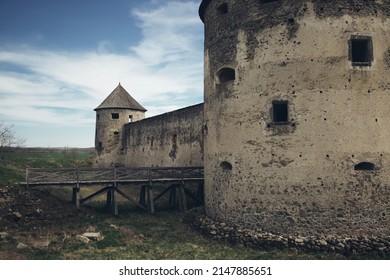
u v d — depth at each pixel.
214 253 10.30
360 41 10.66
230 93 11.88
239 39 11.73
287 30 10.85
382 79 10.52
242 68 11.57
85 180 15.38
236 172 11.51
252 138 11.18
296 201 10.42
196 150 19.64
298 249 10.02
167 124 22.72
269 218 10.71
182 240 11.69
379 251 9.73
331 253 9.77
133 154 27.33
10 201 13.60
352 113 10.33
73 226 13.18
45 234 12.01
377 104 10.41
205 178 13.40
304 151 10.44
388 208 10.26
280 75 10.83
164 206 17.58
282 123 10.72
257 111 11.13
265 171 10.88
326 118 10.35
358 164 10.28
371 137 10.33
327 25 10.55
